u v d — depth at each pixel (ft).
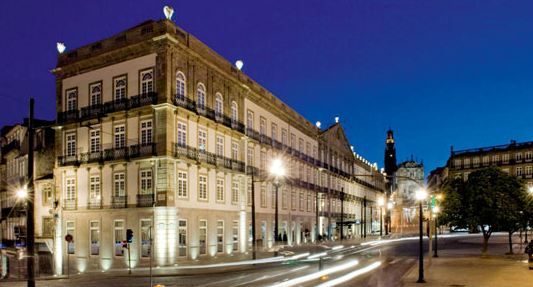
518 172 320.91
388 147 576.61
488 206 118.32
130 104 126.62
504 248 159.43
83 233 132.57
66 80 141.90
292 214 205.67
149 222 120.78
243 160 159.74
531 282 71.20
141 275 100.37
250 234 161.99
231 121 153.17
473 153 343.87
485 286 67.15
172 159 121.08
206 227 134.72
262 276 88.48
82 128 136.77
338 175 278.46
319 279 80.53
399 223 536.83
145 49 125.70
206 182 136.36
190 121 131.13
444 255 130.93
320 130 259.39
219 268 108.47
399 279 80.07
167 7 124.26
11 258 164.35
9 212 184.44
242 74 164.66
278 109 195.11
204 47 140.05
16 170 180.45
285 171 199.41
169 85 122.72
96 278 98.22
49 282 92.43
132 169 125.59
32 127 52.85
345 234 286.46
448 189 125.80
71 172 137.18
